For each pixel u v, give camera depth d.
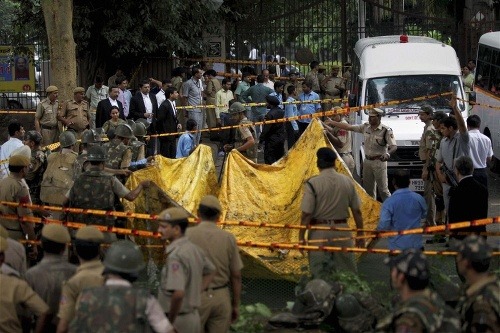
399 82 25.56
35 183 17.59
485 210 15.83
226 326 11.54
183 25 34.69
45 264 11.06
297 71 38.97
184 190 18.12
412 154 23.72
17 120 33.22
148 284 14.52
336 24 42.94
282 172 18.45
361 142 25.00
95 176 15.01
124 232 14.38
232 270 11.60
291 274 15.70
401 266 8.69
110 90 26.88
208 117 32.06
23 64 33.09
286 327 13.40
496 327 8.86
